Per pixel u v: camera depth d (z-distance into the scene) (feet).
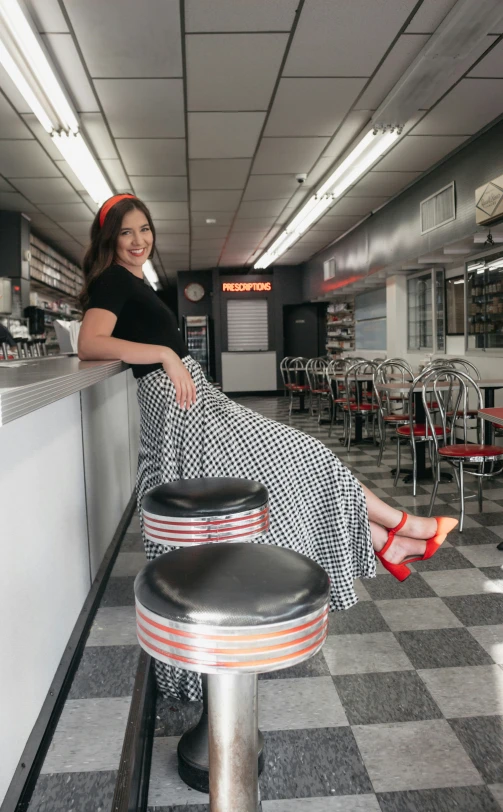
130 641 6.43
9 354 16.08
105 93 15.75
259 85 15.60
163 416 5.74
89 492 7.66
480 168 19.72
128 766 4.28
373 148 20.01
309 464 5.68
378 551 6.50
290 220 31.68
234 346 50.98
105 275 5.91
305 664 6.76
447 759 5.09
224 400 6.08
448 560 10.07
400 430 15.61
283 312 50.24
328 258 41.60
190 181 24.29
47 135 18.48
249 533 4.33
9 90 15.24
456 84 15.97
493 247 20.08
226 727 2.69
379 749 5.24
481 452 11.72
